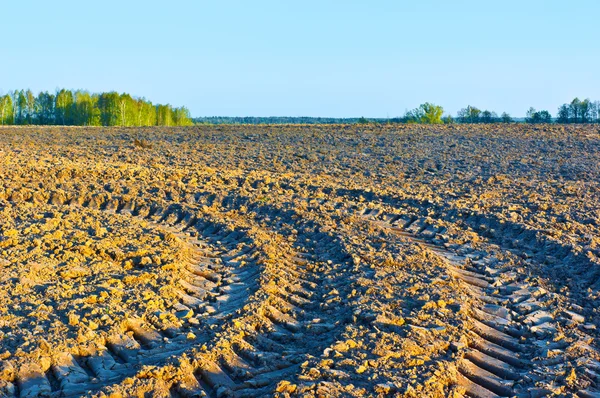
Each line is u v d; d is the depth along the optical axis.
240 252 9.16
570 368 5.70
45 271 7.47
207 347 5.78
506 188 14.70
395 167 17.89
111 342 5.96
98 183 12.88
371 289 7.38
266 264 8.36
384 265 8.48
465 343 6.18
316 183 14.33
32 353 5.47
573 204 12.77
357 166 17.95
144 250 8.46
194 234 10.10
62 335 5.85
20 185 12.26
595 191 14.38
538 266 8.72
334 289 7.58
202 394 5.03
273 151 20.75
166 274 7.77
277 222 10.89
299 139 24.11
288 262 8.67
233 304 7.13
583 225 10.92
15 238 8.52
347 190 13.47
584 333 6.57
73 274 7.49
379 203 12.47
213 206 11.80
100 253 8.30
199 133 26.28
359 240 9.61
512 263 8.87
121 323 6.25
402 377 5.33
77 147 20.27
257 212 11.53
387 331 6.34
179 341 6.07
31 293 6.84
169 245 8.91
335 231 10.03
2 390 4.96
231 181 14.09
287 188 13.62
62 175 13.74
